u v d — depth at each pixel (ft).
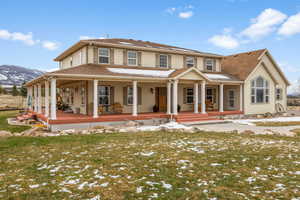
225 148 28.32
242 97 72.38
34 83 66.69
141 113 61.87
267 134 40.91
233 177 17.98
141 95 64.44
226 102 77.87
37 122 56.95
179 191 15.37
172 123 54.75
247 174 18.63
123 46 60.70
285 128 50.03
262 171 19.35
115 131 43.50
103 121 50.26
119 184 16.75
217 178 17.80
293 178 17.61
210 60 77.97
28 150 28.22
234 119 67.82
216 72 77.46
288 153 25.57
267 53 82.12
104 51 59.41
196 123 55.98
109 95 59.26
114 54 60.49
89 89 56.39
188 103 73.10
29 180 17.93
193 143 31.60
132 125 51.49
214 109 77.05
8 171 20.31
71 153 26.32
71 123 46.96
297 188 15.64
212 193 14.97
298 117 74.69
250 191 15.28
